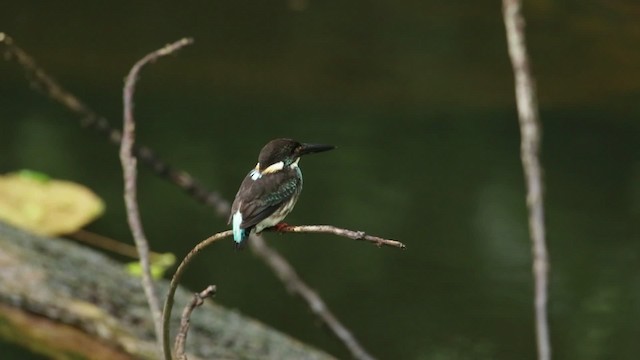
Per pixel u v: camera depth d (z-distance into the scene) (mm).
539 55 17844
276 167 6277
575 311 11125
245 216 6000
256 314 11000
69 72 16656
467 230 12727
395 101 16219
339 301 11062
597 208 13500
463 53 18078
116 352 8594
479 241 12430
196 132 14859
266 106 15883
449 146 14820
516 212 13016
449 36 18750
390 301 11148
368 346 10203
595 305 11211
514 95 16516
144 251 6922
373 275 11648
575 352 10188
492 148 14773
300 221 12641
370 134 15055
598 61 17906
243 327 9773
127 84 7328
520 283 11523
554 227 12758
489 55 18047
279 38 18438
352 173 14000
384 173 14000
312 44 18281
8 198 12477
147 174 14000
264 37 18484
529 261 12000
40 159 14219
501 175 14000
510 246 12312
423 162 14234
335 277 11633
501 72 17469
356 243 12547
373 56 17828
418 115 15812
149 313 9367
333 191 13500
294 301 11281
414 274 11789
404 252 12156
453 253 12203
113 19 18969
